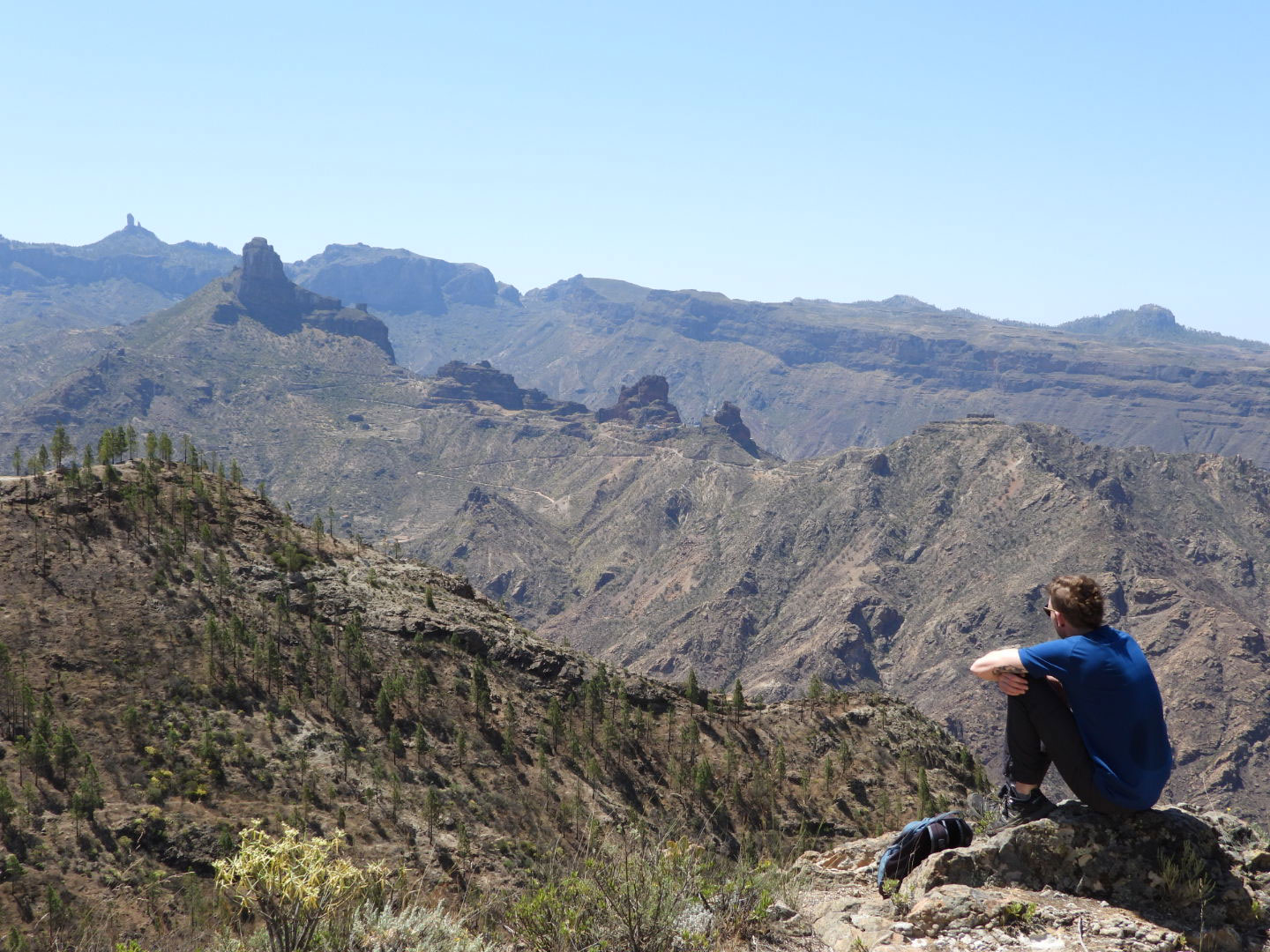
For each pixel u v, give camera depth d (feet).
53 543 323.16
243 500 396.16
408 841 221.05
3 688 258.98
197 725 262.26
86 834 208.85
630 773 276.21
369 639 326.03
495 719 298.76
